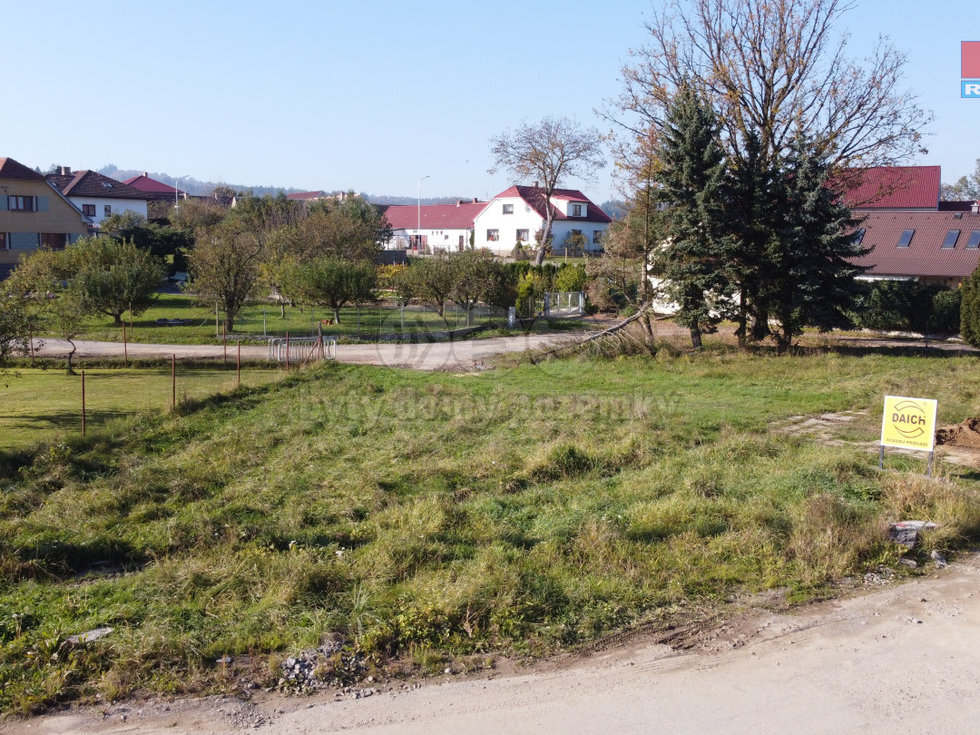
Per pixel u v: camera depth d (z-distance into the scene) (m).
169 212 72.94
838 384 19.97
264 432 14.84
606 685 5.74
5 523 9.27
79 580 7.73
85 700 5.48
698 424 15.35
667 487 10.79
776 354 26.39
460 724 5.22
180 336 30.72
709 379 21.66
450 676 5.88
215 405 17.23
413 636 6.37
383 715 5.34
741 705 5.45
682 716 5.31
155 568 7.68
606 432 14.78
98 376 22.28
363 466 12.41
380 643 6.27
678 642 6.44
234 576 7.44
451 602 6.73
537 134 66.50
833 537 8.34
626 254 34.53
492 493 10.98
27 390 19.78
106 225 55.47
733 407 17.38
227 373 23.02
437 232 88.19
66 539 8.63
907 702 5.48
